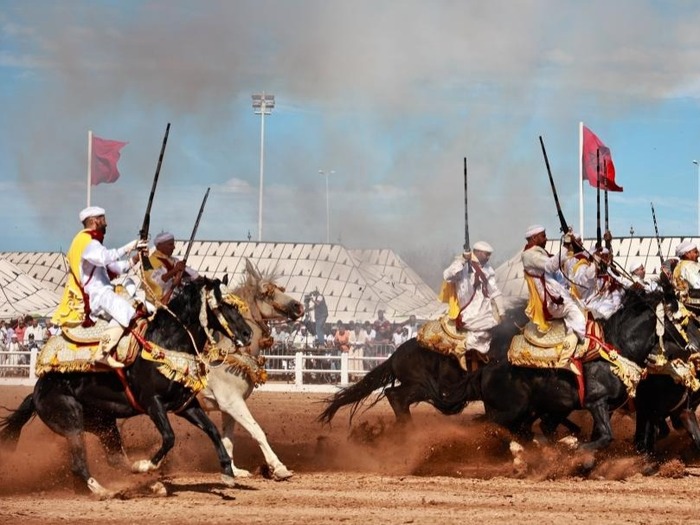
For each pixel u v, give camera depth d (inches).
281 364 1446.9
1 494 600.1
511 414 676.1
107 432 619.2
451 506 556.4
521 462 665.6
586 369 651.5
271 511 541.6
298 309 677.9
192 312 594.9
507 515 530.6
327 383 1396.4
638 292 666.8
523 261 671.8
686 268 736.3
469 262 759.7
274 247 1738.4
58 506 555.8
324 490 607.8
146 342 585.9
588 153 1059.9
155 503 564.4
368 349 1428.4
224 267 1715.1
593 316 672.4
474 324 750.5
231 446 676.1
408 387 781.3
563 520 518.3
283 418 1069.1
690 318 708.0
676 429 755.4
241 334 601.0
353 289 1651.1
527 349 661.9
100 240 601.6
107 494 580.4
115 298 589.0
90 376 592.1
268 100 2353.6
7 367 1453.0
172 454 770.2
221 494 593.0
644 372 657.0
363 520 517.0
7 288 1721.2
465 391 709.9
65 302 599.5
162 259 665.0
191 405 601.6
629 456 716.7
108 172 1037.2
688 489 612.4
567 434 741.3
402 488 615.2
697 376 705.6
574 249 685.9
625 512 541.6
